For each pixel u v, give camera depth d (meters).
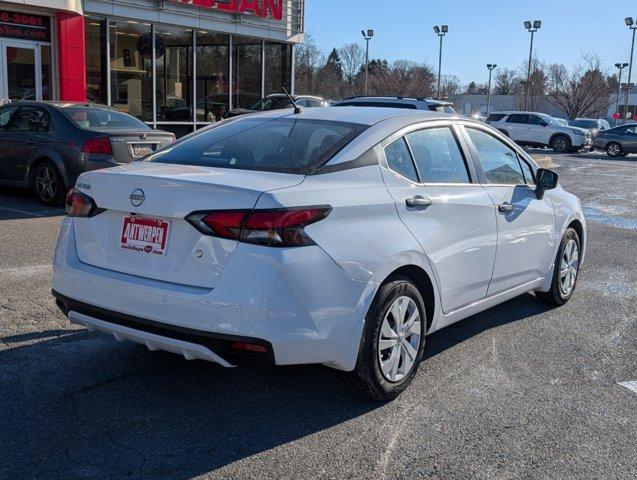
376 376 4.01
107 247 3.95
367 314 3.91
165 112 19.84
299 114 4.77
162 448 3.55
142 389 4.24
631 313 6.26
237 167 4.11
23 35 16.22
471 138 5.14
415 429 3.84
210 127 4.96
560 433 3.87
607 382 4.63
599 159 29.56
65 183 10.12
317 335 3.61
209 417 3.91
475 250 4.79
